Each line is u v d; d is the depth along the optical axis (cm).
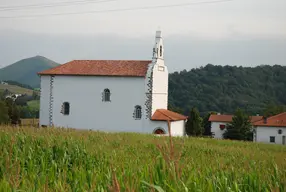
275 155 2259
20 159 1288
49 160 1533
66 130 2550
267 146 3388
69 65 6053
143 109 5447
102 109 5641
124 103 5544
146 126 5428
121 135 3200
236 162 1702
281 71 13975
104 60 6056
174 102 11919
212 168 1050
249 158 1908
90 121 5694
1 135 1859
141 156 1659
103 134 2950
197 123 8300
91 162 1467
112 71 5644
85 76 5709
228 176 945
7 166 1015
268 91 13012
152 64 5522
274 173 980
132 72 5522
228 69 13812
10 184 784
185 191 641
